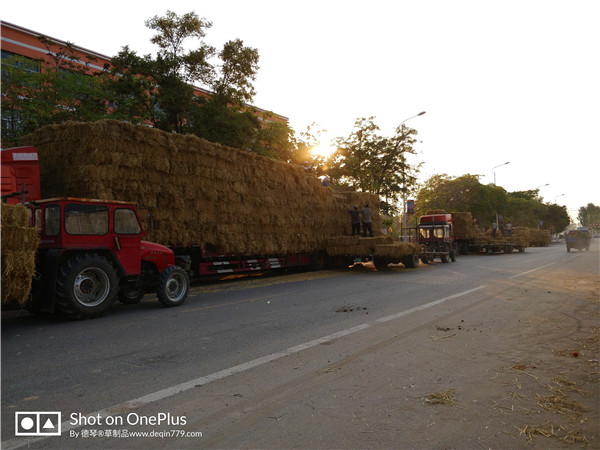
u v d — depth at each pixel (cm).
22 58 1639
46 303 658
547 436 285
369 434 287
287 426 298
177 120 1986
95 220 722
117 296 815
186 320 687
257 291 1067
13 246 563
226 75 2047
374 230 2031
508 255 2762
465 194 4697
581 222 13375
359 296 941
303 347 510
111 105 1964
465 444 274
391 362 448
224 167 1226
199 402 342
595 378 397
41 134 1002
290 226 1516
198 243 1148
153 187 1032
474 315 706
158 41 1919
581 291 984
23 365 443
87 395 359
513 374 410
